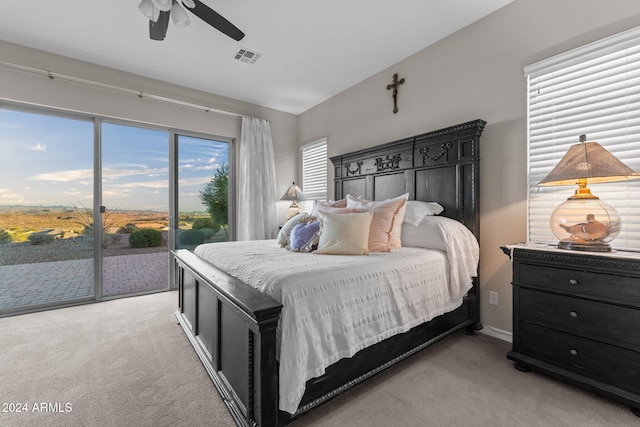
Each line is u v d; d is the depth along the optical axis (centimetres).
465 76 256
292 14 240
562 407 147
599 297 151
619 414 142
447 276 210
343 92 390
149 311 294
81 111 315
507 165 230
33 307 297
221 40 276
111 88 329
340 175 376
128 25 254
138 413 144
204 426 136
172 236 380
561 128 204
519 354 183
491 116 239
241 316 130
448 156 258
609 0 183
